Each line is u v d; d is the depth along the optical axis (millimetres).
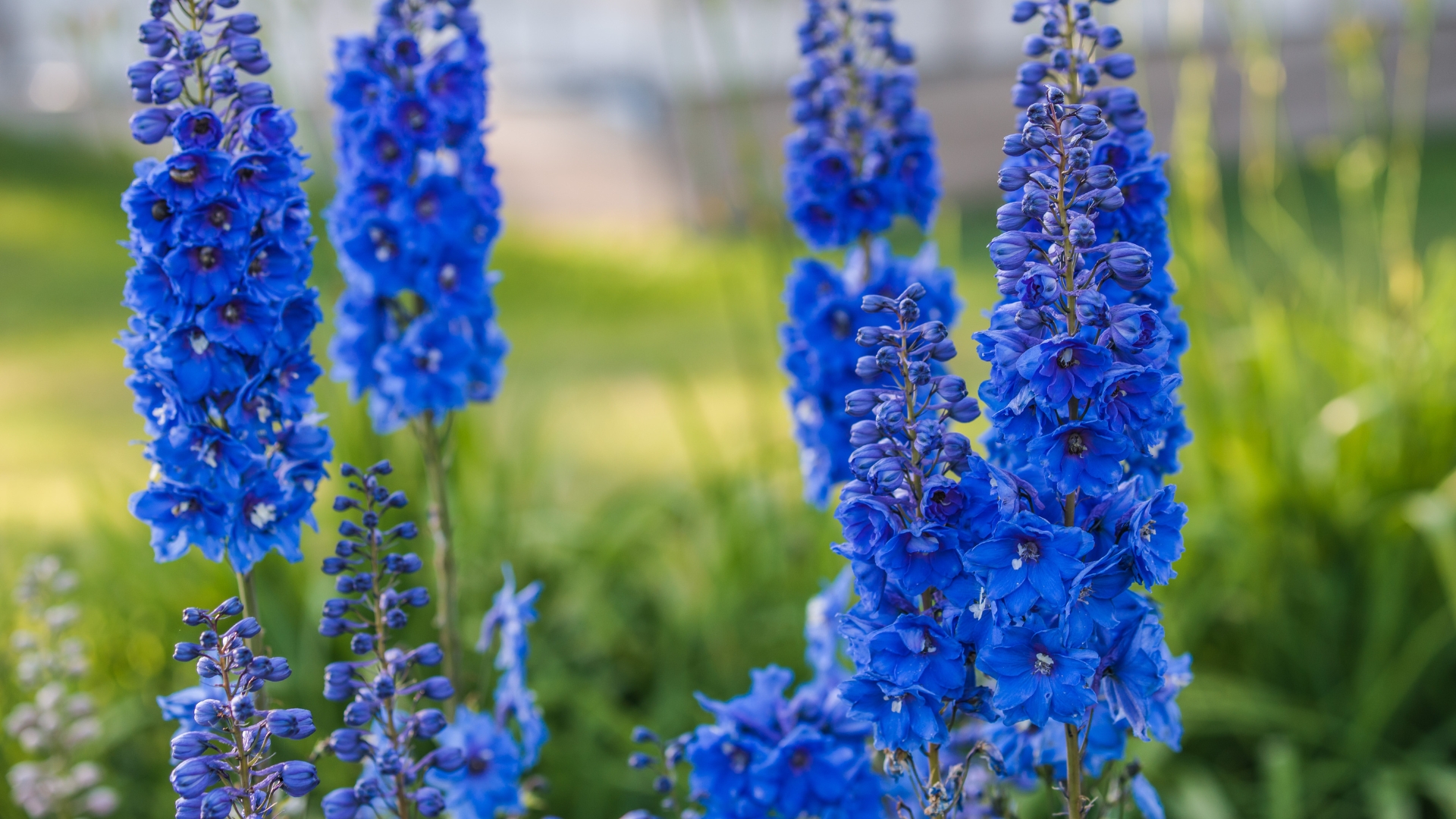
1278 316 4789
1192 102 4770
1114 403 1876
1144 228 2328
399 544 4320
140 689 4145
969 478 1959
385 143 3027
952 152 16344
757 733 2502
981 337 1872
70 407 8125
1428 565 4508
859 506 1997
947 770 2584
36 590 3525
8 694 3947
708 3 4980
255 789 2059
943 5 16516
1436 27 15133
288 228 2316
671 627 4676
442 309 3121
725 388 8352
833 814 2422
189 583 4297
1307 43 15203
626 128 16422
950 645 1988
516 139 16750
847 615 2090
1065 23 2377
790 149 3205
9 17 15570
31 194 14039
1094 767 2506
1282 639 4461
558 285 12188
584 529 5102
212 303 2223
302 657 4008
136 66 2293
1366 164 5250
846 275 3279
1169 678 2377
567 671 4570
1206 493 4543
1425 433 4605
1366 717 4133
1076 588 1845
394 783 2334
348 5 5219
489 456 4902
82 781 3379
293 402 2404
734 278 9492
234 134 2318
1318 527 4629
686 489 5496
